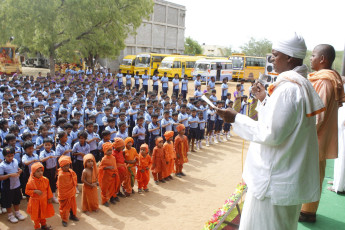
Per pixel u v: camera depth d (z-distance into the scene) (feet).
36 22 60.44
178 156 25.79
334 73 9.10
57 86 50.90
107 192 20.36
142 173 22.38
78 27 64.90
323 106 5.12
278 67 5.73
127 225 17.85
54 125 30.60
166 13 147.23
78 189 22.98
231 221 13.58
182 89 66.49
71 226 17.70
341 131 13.08
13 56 89.86
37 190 16.37
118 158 21.49
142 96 47.96
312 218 10.68
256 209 5.52
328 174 16.49
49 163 20.80
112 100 37.68
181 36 160.56
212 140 38.29
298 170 5.16
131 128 35.73
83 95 43.60
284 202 5.17
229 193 22.59
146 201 21.22
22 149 23.21
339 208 11.96
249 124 5.24
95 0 65.51
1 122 24.48
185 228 17.60
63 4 62.75
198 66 97.60
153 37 142.82
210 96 42.27
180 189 23.35
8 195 17.92
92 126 25.58
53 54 69.82
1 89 42.19
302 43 5.43
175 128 31.63
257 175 5.48
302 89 5.03
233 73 109.29
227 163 29.50
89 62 94.68
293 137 5.07
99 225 17.85
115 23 72.33
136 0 75.31
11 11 57.77
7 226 17.69
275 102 4.99
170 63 99.04
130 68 107.76
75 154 22.99
